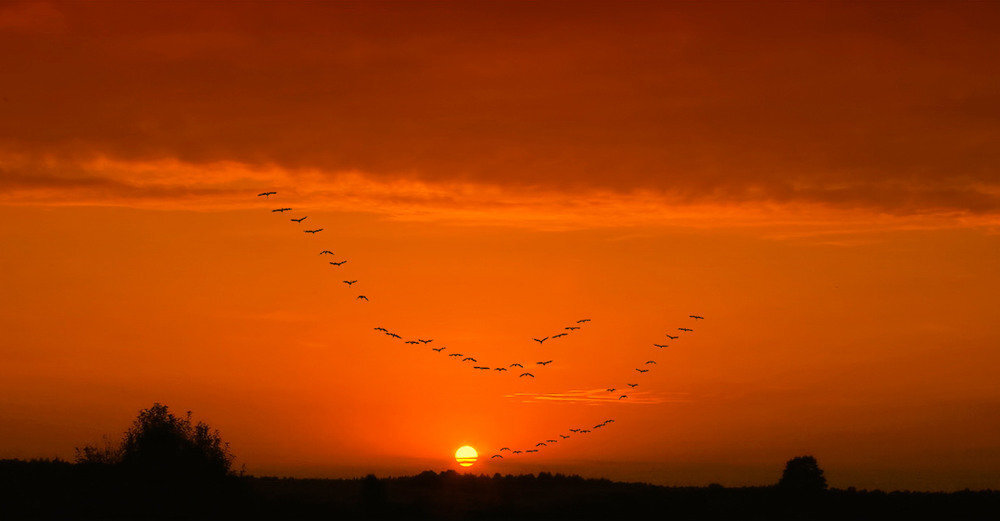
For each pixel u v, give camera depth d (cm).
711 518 7662
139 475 6600
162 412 6875
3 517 6059
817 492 8619
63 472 7162
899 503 8219
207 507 6706
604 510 8044
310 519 6988
